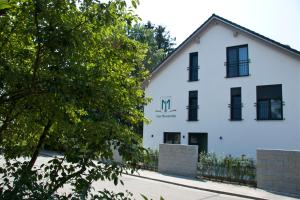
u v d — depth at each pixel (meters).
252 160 13.66
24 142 3.99
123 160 3.43
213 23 21.28
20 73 3.03
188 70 22.12
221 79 20.59
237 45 20.19
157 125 23.09
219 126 20.28
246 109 19.39
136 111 3.85
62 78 3.01
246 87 19.53
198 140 21.30
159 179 14.02
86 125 3.30
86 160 3.38
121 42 3.82
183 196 10.62
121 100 3.62
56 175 3.47
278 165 12.15
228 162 14.05
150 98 4.10
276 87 18.55
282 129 18.05
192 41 22.09
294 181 11.70
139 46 3.98
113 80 3.62
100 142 3.36
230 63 20.52
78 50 3.24
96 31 3.44
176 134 22.34
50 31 2.94
